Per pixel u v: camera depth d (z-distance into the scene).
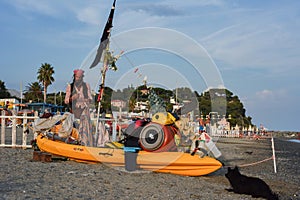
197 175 9.13
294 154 19.53
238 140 33.25
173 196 6.93
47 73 75.50
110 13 9.70
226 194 7.43
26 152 12.09
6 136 19.11
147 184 7.85
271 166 13.25
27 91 81.56
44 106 40.56
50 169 8.84
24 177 7.72
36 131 10.72
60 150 9.98
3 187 6.70
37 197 6.12
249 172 11.34
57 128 10.70
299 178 10.48
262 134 45.28
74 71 10.36
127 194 6.82
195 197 6.96
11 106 43.38
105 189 7.09
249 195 7.42
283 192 8.20
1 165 9.11
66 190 6.78
